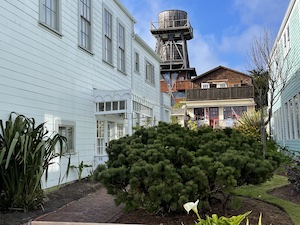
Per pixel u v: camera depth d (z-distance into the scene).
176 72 39.53
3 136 5.26
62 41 8.27
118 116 12.05
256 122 16.55
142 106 11.81
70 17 8.76
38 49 7.19
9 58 6.20
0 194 5.44
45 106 7.37
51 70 7.70
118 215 5.21
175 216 4.83
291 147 14.39
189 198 4.20
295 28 12.53
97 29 10.52
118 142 5.22
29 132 5.24
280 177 8.73
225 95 26.36
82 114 9.24
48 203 6.08
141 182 4.32
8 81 6.15
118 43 12.48
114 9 12.14
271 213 5.14
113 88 11.76
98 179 4.50
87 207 5.88
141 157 4.48
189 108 27.23
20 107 6.47
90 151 9.63
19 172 5.27
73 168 8.61
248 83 32.47
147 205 4.52
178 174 4.29
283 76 14.80
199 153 4.64
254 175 4.62
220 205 5.39
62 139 5.91
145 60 16.31
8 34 6.21
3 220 4.81
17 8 6.51
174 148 4.63
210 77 35.03
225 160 4.26
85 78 9.52
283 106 16.50
